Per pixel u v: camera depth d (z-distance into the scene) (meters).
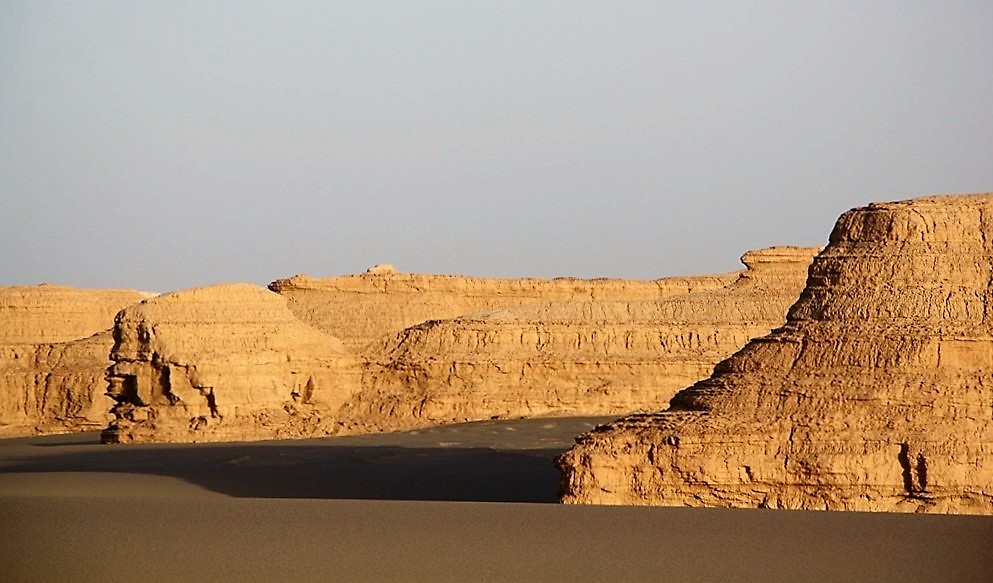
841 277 60.28
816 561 50.50
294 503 65.88
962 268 59.16
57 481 81.19
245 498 70.69
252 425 103.62
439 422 109.56
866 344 58.16
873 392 57.16
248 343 104.81
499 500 72.69
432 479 80.06
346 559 52.81
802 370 58.78
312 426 105.88
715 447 57.66
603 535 54.09
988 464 56.12
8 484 79.88
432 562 52.09
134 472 85.69
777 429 57.59
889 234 60.12
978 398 56.81
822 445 56.88
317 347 109.56
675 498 58.19
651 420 59.88
